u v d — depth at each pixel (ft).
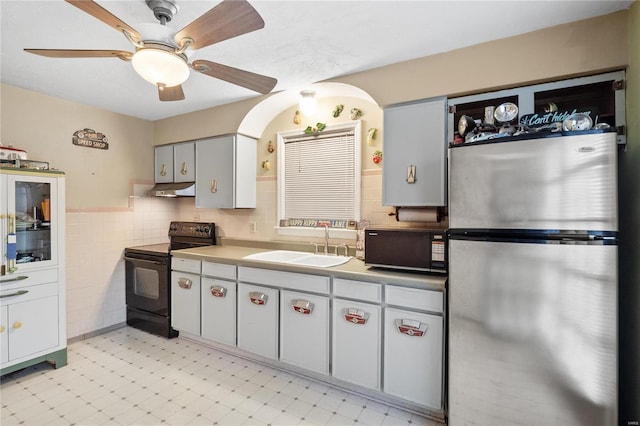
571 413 4.80
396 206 7.66
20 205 8.15
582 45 5.69
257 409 6.81
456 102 6.91
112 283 11.12
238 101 9.98
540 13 5.53
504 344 5.20
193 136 11.09
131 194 11.68
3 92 8.61
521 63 6.16
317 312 7.53
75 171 10.13
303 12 5.52
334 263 8.15
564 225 4.80
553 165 4.85
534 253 4.97
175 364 8.71
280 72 7.93
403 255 6.78
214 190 10.66
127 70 7.79
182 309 10.00
